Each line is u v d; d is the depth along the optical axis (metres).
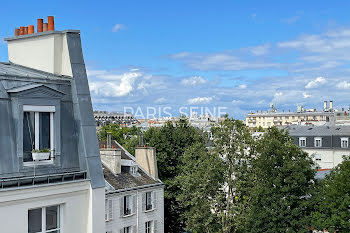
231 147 46.41
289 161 39.81
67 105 14.62
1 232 12.11
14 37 16.83
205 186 46.12
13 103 12.97
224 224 46.12
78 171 14.34
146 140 58.69
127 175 46.03
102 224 14.50
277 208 39.12
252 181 44.72
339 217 36.03
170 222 56.28
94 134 14.87
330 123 117.31
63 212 13.79
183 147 58.50
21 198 12.48
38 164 13.35
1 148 12.51
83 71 15.33
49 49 15.61
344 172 37.69
